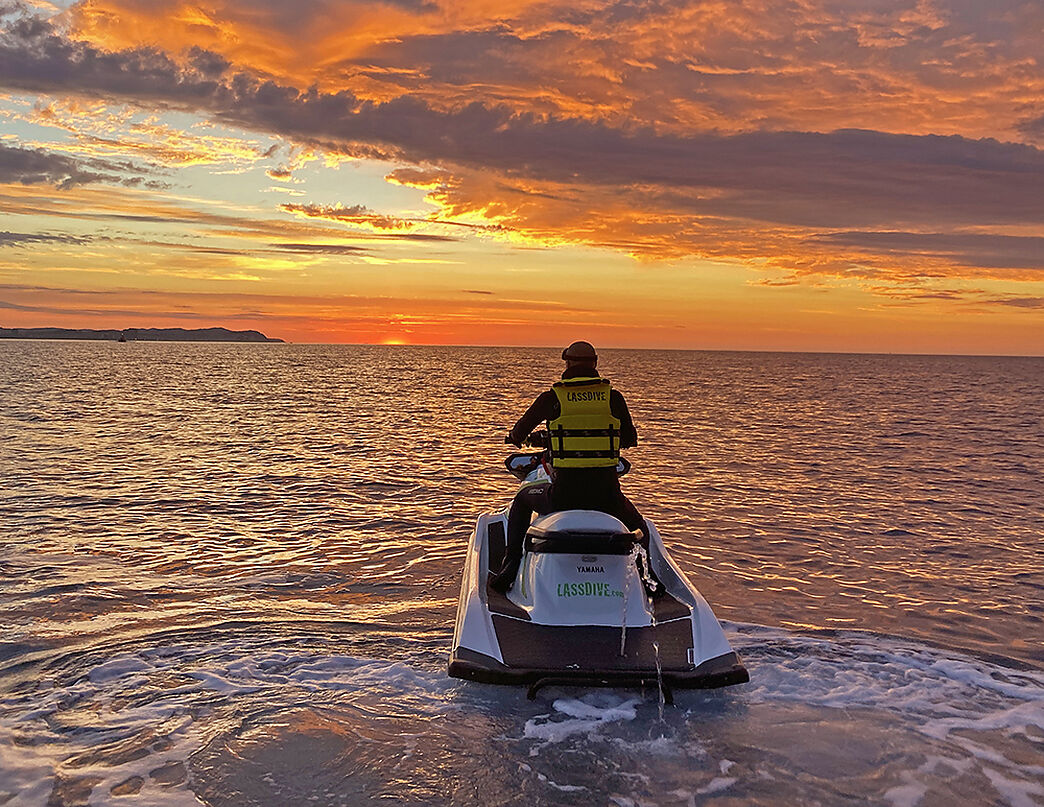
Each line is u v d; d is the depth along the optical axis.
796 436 20.30
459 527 9.15
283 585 6.79
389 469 13.42
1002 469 14.74
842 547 8.63
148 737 3.93
